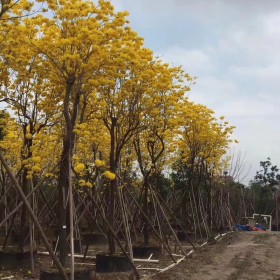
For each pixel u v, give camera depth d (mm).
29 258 10500
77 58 7938
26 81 9633
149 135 13672
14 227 13977
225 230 24078
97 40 8172
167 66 11102
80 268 8859
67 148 8648
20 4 8141
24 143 10055
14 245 12680
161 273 10633
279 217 35750
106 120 11297
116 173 11070
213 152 19750
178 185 21969
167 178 21875
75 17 8297
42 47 8469
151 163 14094
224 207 25641
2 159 6730
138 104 11273
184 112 13242
